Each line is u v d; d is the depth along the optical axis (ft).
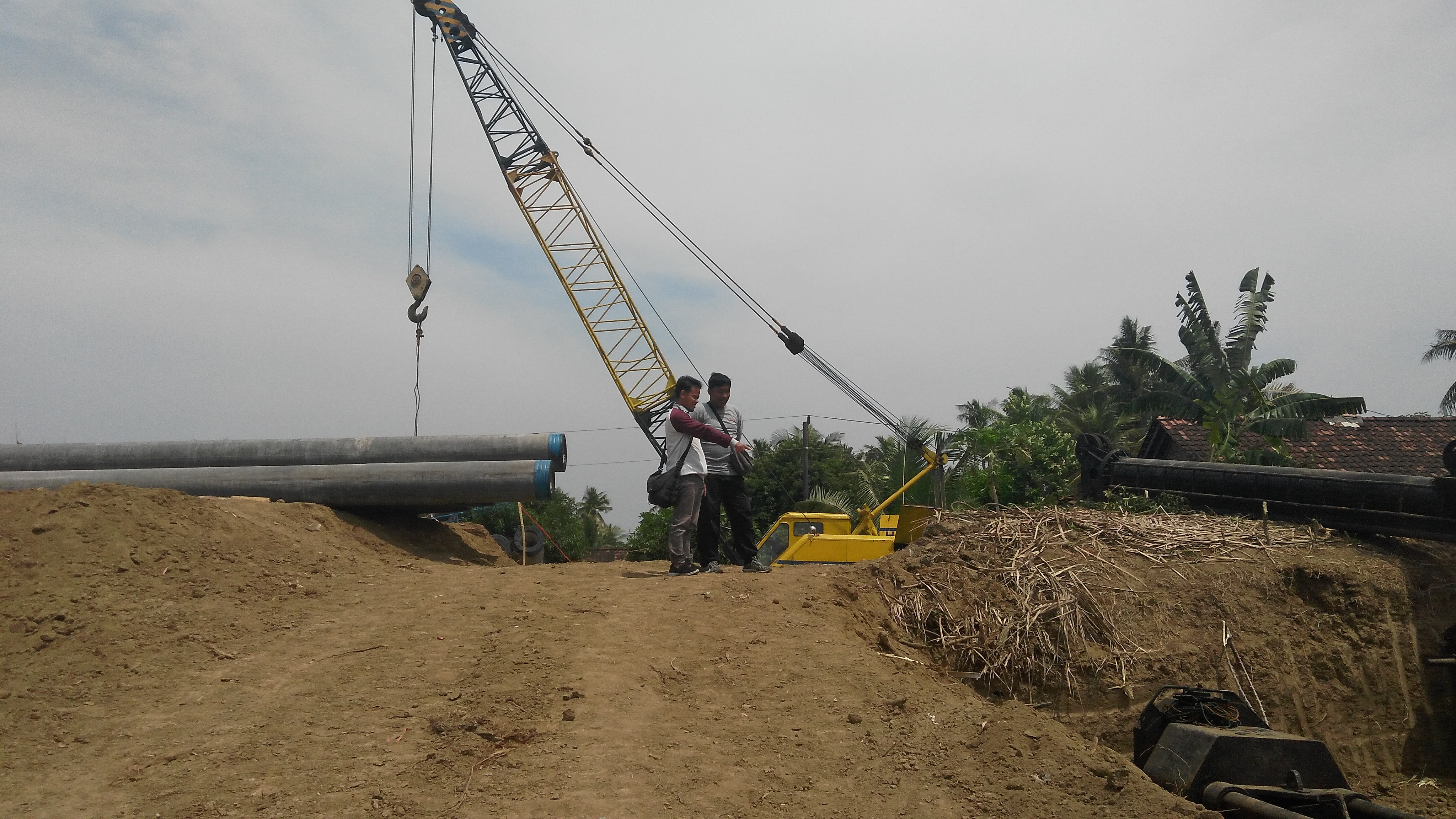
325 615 21.20
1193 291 66.69
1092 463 35.22
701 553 27.27
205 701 16.49
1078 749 14.80
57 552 20.90
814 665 18.06
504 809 13.21
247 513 28.78
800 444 112.78
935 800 13.75
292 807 13.15
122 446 37.27
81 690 16.57
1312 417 62.64
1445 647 23.48
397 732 15.53
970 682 20.65
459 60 89.04
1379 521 25.98
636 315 92.02
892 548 38.24
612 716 16.10
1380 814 13.84
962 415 128.98
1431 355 72.64
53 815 12.85
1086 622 21.85
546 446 37.73
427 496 34.73
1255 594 23.47
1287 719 21.85
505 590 23.48
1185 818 12.85
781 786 14.17
